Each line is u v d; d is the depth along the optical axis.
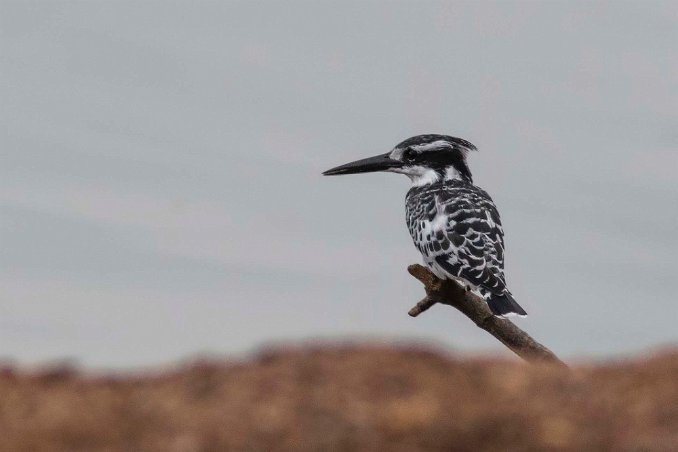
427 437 8.94
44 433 9.25
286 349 11.18
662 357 10.70
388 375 10.27
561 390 9.92
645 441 8.73
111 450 8.87
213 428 9.17
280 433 9.05
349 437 8.95
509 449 8.77
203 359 11.07
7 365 11.55
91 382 10.72
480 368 10.66
